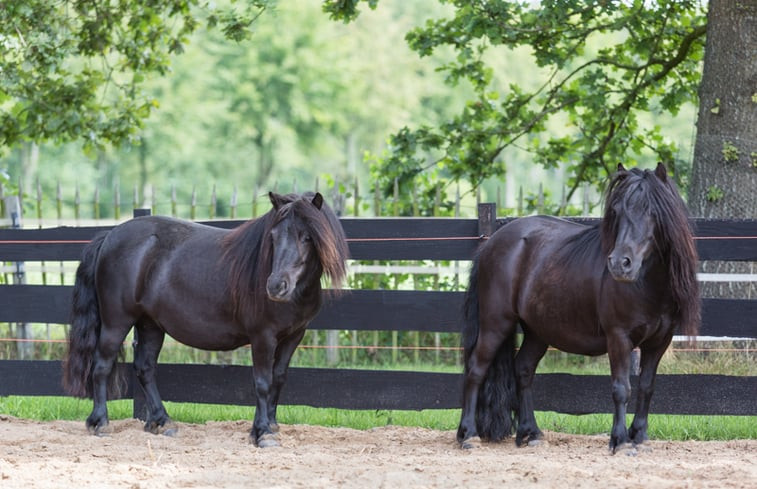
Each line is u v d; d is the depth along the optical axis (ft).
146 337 33.06
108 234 33.09
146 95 65.41
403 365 49.47
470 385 30.63
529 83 217.15
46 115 63.00
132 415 37.24
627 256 25.31
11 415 36.78
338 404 34.68
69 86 63.31
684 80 61.31
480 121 60.80
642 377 28.81
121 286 32.07
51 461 25.79
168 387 35.55
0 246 37.32
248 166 189.16
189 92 185.26
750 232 32.53
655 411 32.86
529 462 25.91
